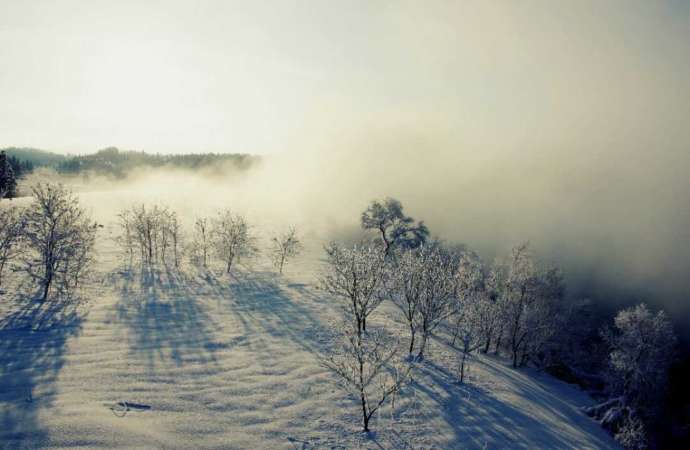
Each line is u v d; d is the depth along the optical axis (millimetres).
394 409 18359
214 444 14305
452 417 18422
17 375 16578
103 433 13648
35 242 26469
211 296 32031
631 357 33875
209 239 45500
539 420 20625
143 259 41250
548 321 37500
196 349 21875
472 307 26984
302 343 24500
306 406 17672
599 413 27172
